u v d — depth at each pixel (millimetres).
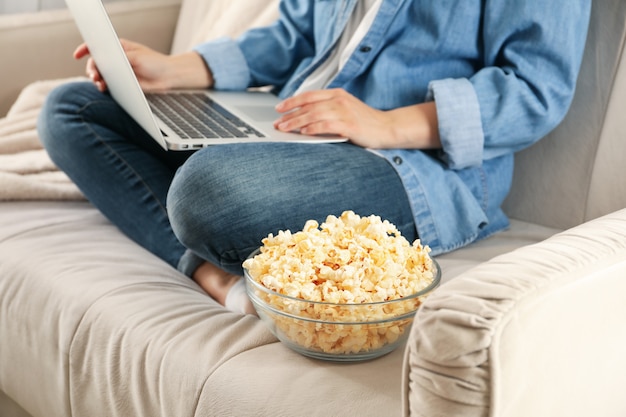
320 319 849
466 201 1234
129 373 1004
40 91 1769
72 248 1250
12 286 1218
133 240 1343
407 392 710
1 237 1295
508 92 1208
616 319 767
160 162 1384
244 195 1061
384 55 1333
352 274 858
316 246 888
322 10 1496
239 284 1129
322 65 1438
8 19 1832
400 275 880
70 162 1362
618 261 770
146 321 1026
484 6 1271
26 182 1421
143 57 1509
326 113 1211
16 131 1659
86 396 1085
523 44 1233
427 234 1203
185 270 1217
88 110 1364
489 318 650
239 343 938
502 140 1233
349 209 1126
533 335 672
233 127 1263
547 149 1317
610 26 1227
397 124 1223
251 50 1591
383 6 1295
